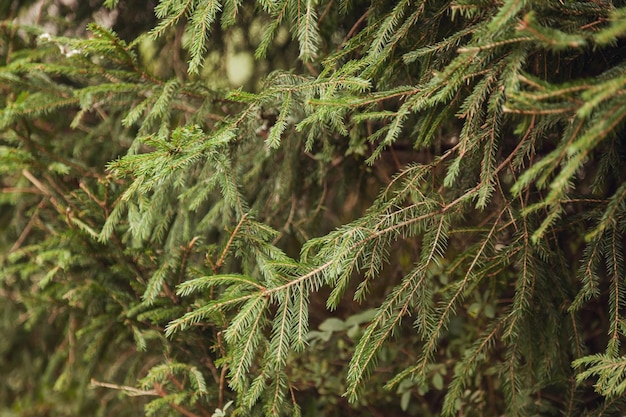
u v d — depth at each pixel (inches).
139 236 81.3
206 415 83.1
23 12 95.6
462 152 75.5
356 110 78.2
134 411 98.0
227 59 95.6
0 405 111.7
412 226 77.0
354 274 98.0
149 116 81.2
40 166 87.3
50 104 86.0
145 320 84.9
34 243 98.8
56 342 110.5
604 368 74.8
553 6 73.3
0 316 104.9
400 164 91.9
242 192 81.5
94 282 85.0
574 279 86.0
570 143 71.0
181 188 85.7
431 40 77.9
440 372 87.7
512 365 80.0
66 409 108.3
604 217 72.9
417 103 74.6
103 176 88.4
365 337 76.4
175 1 76.3
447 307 77.9
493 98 74.6
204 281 75.2
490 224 79.0
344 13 80.7
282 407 80.6
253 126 82.8
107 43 77.9
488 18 74.6
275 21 76.7
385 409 92.0
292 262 75.9
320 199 90.1
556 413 83.3
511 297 89.6
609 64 77.1
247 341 75.5
